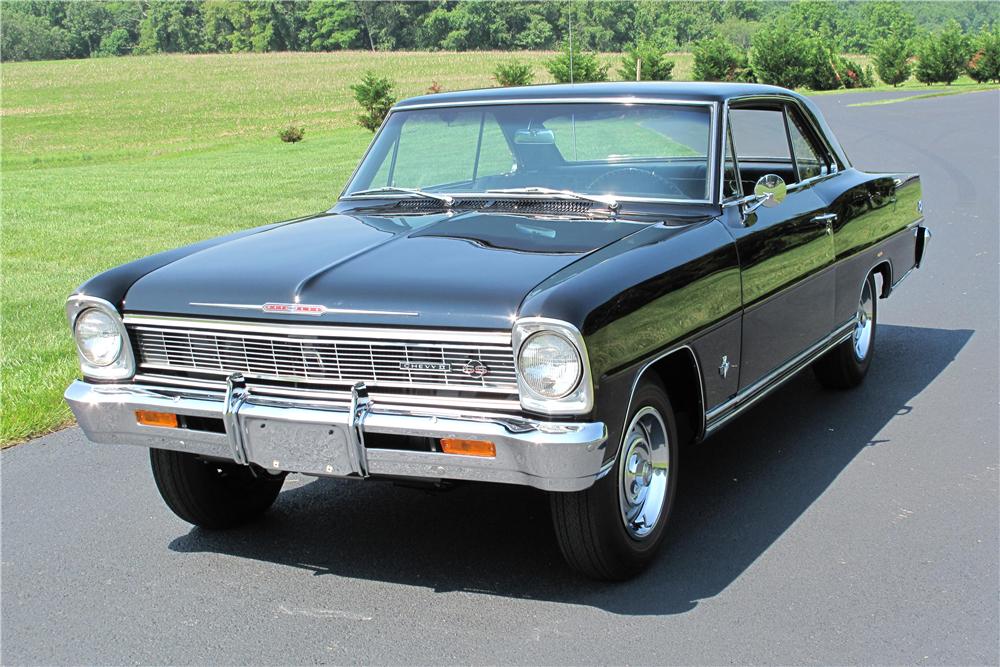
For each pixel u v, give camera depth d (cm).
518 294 343
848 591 376
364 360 357
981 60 5538
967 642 339
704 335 410
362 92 3897
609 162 465
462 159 498
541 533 439
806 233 509
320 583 397
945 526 432
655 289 372
